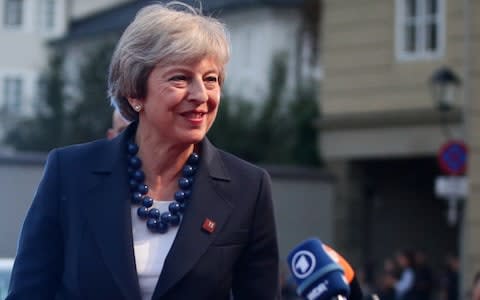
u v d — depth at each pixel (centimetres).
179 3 373
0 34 4591
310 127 2950
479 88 2158
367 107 2372
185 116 361
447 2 2281
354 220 2398
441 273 2178
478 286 672
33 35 4588
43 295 370
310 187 2014
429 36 2305
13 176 1219
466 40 2169
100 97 3516
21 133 3638
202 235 362
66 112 3572
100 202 367
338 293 331
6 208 1194
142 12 366
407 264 1936
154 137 369
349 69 2406
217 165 373
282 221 1964
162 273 356
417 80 2298
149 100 363
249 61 3706
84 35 4312
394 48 2344
